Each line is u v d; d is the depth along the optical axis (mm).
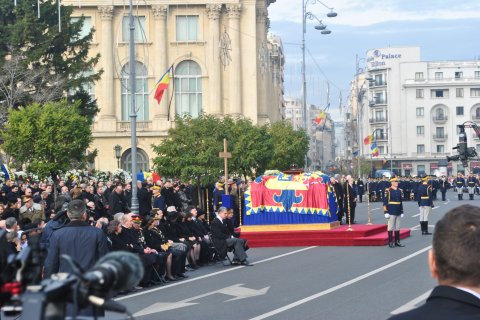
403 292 16219
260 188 29250
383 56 124312
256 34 71938
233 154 47625
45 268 9984
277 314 14000
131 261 3680
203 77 69125
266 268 21312
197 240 21969
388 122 123250
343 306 14688
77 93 54031
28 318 3361
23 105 46562
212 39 68625
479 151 118938
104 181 40375
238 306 15039
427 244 26891
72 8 54594
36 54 49500
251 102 69625
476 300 3260
